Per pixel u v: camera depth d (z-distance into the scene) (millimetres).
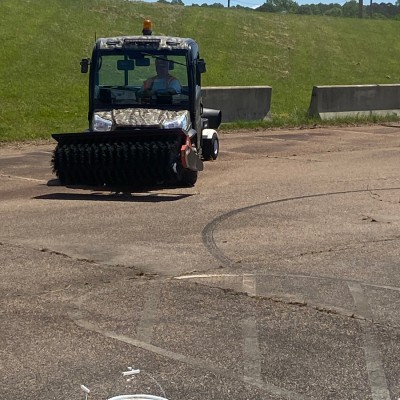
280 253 9273
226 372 5879
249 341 6496
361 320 7012
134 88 14414
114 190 13570
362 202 12352
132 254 9203
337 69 39656
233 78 34531
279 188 13609
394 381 5746
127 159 12922
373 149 19344
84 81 30219
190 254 9203
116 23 40531
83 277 8289
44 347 6359
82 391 5543
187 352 6262
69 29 37625
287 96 32250
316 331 6730
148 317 7074
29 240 9898
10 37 34469
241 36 42312
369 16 98625
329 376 5816
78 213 11586
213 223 10836
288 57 40188
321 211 11648
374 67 41469
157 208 11906
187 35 40781
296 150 19156
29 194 13250
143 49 14359
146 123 13492
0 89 27547
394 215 11406
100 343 6445
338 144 20406
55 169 13297
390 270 8609
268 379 5762
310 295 7703
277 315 7129
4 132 22109
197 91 14758
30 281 8148
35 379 5746
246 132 23406
